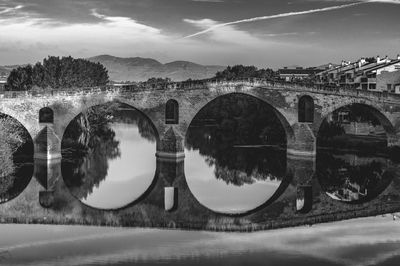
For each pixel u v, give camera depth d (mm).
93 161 71375
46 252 32906
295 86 73875
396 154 75688
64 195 51062
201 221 42125
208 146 91875
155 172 64750
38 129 66812
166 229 39406
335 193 55375
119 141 98938
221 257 32375
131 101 70125
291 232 39000
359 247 34906
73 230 38562
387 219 43594
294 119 74438
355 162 73375
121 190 54281
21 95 65688
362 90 75250
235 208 47469
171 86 70875
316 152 81938
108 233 37875
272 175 64438
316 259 32188
